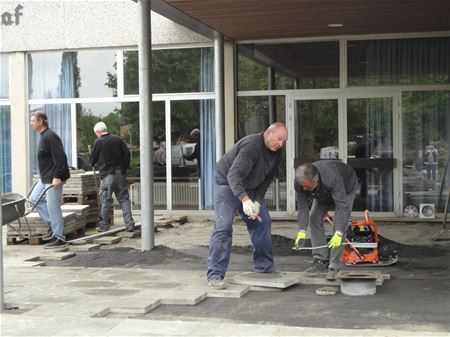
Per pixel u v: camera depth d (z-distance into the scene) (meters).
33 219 10.62
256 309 6.35
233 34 13.16
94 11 14.54
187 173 14.33
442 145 13.23
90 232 11.97
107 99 14.72
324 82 13.62
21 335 5.57
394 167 13.34
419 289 7.02
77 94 14.88
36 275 8.08
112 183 11.55
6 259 9.18
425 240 10.55
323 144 13.63
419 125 13.30
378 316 6.00
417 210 13.27
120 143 11.59
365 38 13.45
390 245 9.55
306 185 6.90
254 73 13.90
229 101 13.91
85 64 14.83
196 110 14.27
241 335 5.48
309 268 8.08
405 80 13.36
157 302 6.58
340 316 6.03
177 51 14.30
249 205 6.83
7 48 14.97
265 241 7.54
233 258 9.14
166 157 14.40
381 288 7.09
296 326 5.75
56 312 6.25
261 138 7.11
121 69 14.64
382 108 13.42
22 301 6.69
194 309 6.42
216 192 7.30
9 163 15.47
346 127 13.53
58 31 14.70
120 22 14.43
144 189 9.71
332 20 11.92
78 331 5.66
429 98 13.27
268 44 13.83
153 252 9.55
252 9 10.83
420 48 13.30
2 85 15.27
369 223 8.23
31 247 10.33
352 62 13.53
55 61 14.97
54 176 10.09
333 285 7.23
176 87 14.31
